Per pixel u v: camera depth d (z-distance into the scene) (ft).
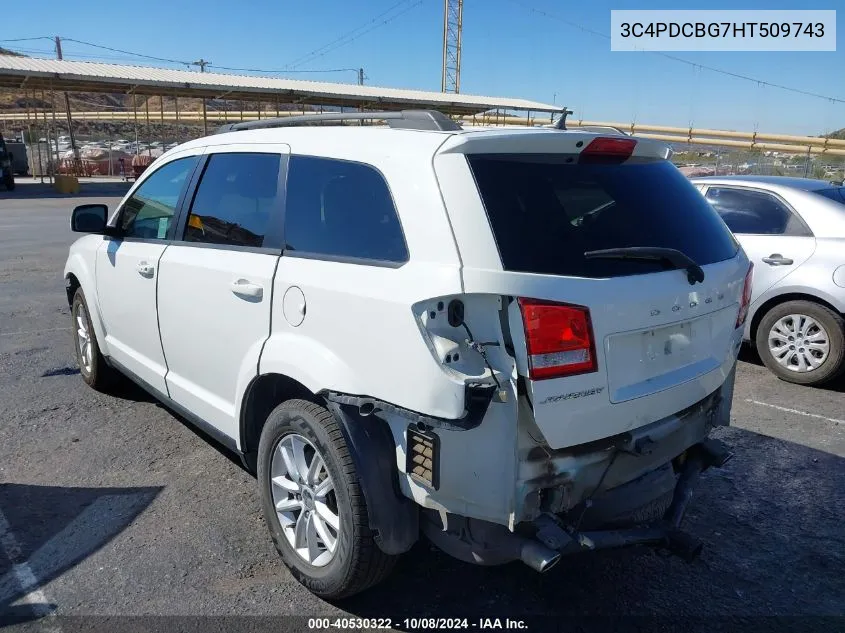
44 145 198.80
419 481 8.39
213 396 12.09
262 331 10.44
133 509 12.32
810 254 19.31
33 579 10.33
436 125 9.09
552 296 7.73
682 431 9.73
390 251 8.74
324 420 9.31
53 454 14.46
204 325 11.82
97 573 10.50
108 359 16.52
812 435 16.21
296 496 10.36
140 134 260.21
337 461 9.02
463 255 7.91
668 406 9.11
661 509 9.88
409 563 10.95
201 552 11.09
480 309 7.79
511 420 7.73
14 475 13.55
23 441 15.05
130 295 14.34
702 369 9.64
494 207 8.07
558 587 10.45
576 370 7.87
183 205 12.98
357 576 9.24
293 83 136.05
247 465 11.68
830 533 12.10
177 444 14.97
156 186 14.23
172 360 13.19
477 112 145.59
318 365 9.25
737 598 10.28
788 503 13.14
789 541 11.85
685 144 149.07
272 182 10.93
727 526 12.33
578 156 9.12
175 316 12.66
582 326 7.87
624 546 8.90
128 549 11.13
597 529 8.90
